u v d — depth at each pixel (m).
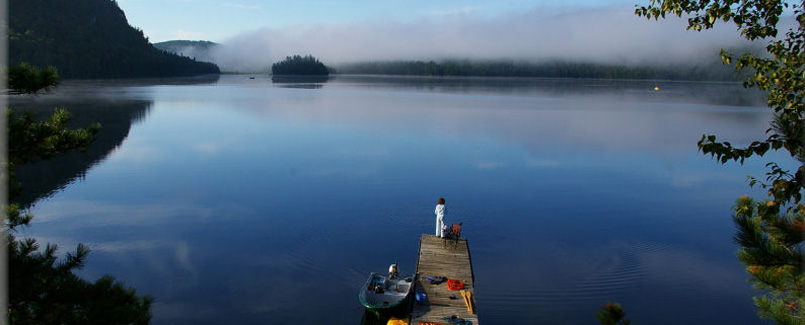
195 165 48.06
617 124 88.62
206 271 24.41
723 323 20.23
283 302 21.55
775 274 6.05
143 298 9.22
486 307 21.23
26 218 8.24
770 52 7.45
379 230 30.53
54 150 9.01
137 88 181.62
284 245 27.84
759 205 6.11
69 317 7.91
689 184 43.12
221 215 32.94
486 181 43.16
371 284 21.69
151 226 30.53
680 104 144.62
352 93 181.38
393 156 54.12
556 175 45.97
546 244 28.75
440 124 84.19
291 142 62.72
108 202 35.53
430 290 19.98
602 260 26.44
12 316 7.55
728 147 6.19
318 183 41.53
